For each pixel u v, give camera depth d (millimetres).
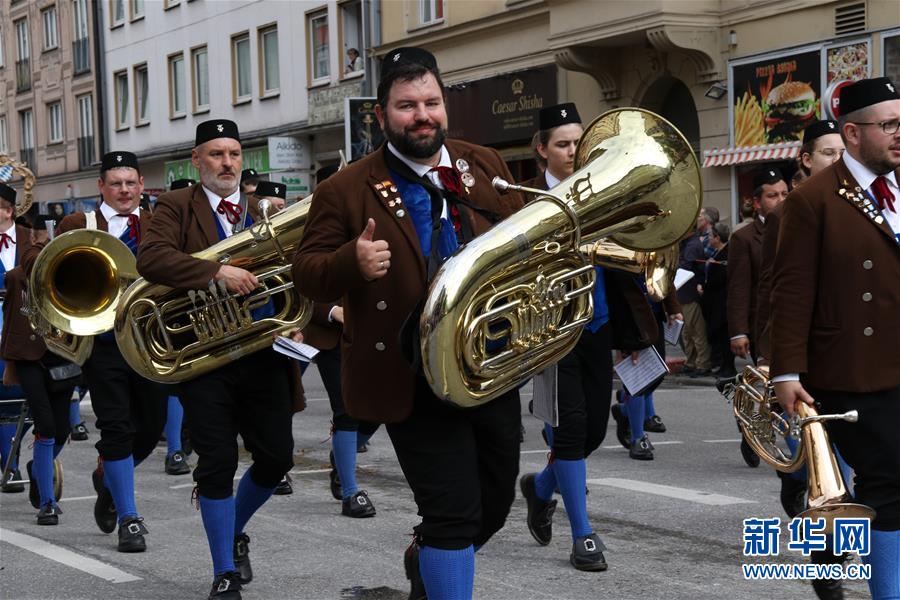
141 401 6449
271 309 5441
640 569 5672
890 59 16234
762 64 18062
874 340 4293
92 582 5727
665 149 4121
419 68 3992
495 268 3738
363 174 4078
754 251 8234
